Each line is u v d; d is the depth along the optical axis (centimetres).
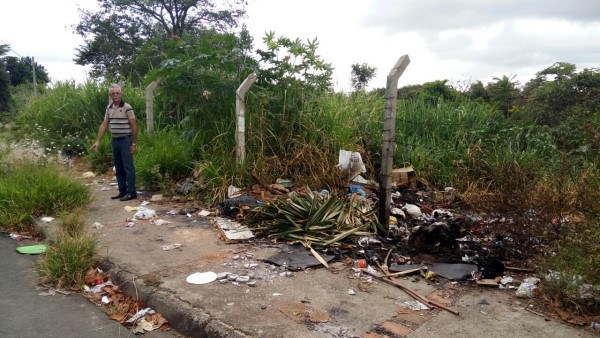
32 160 774
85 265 420
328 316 319
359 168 668
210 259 430
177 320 330
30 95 1303
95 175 856
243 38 760
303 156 682
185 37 836
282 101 736
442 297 355
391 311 330
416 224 545
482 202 536
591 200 383
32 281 411
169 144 783
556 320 319
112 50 3397
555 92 1395
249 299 345
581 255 344
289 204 527
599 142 557
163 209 617
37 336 318
